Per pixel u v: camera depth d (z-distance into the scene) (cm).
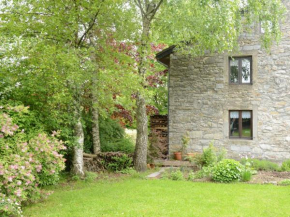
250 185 774
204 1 779
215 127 1177
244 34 1134
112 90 898
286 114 1091
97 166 1034
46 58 704
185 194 691
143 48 978
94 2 804
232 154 1155
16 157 546
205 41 924
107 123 1225
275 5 936
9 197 526
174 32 898
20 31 785
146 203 624
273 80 1105
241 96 1144
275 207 583
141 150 1023
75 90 823
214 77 1177
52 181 693
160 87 1750
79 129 901
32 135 658
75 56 752
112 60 917
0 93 688
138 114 1034
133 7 974
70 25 831
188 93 1213
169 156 1237
